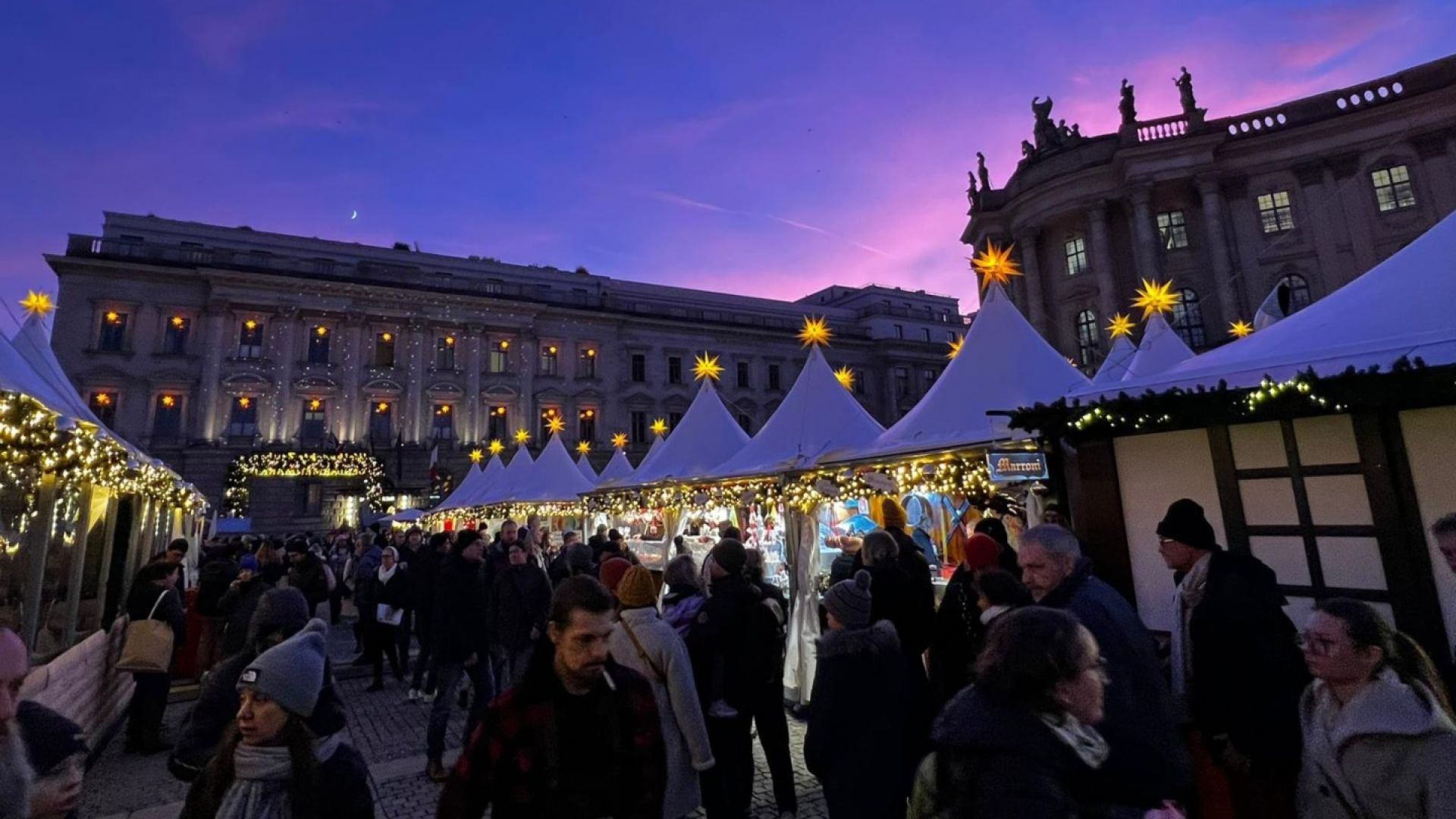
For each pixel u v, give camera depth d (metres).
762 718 4.34
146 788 5.52
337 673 9.84
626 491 14.81
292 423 37.34
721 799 3.92
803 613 7.43
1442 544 2.47
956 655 4.23
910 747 3.65
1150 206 29.42
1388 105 26.73
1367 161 27.22
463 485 28.81
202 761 2.54
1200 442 4.38
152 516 9.88
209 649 8.57
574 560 6.16
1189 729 3.12
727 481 10.37
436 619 5.69
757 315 54.50
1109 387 4.76
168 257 36.75
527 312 44.62
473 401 42.00
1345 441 3.78
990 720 1.55
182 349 35.97
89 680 6.20
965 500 8.55
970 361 8.01
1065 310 31.69
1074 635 1.62
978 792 1.45
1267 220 28.61
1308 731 2.32
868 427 9.70
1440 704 2.05
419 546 10.00
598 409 46.22
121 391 34.19
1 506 4.76
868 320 59.44
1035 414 4.96
